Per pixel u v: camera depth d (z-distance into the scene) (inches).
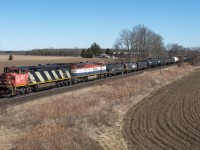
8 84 1508.4
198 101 1596.9
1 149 768.3
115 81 2225.6
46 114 1116.5
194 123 1127.6
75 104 1327.5
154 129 1056.8
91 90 1796.3
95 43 7514.8
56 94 1593.3
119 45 6195.9
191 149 842.2
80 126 1001.5
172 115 1264.8
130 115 1284.4
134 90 1903.3
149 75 2728.8
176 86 2246.6
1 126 970.7
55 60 5915.4
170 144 889.5
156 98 1706.4
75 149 789.2
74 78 2133.4
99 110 1253.1
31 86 1689.2
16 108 1203.9
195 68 4279.0
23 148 754.2
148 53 6382.9
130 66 3206.2
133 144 900.0
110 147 866.1
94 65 2459.4
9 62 5093.5
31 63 4849.9
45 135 829.8
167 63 4744.1
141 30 6279.5
